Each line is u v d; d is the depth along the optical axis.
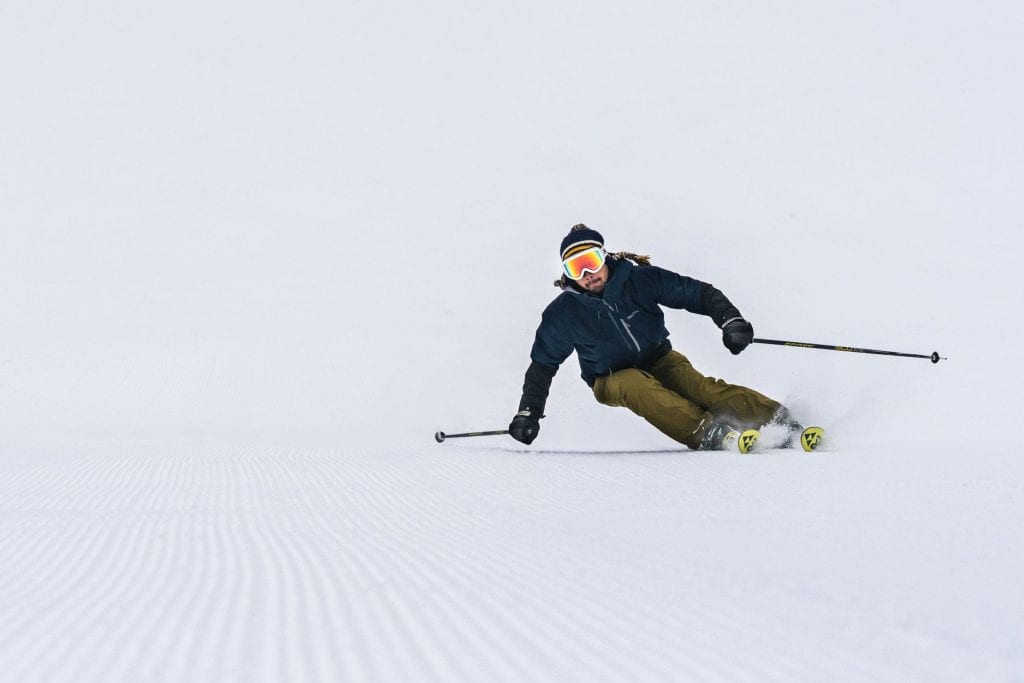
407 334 15.09
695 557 2.43
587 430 8.45
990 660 1.56
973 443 5.16
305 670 1.71
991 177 24.67
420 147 39.84
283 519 3.57
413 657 1.76
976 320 11.31
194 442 8.07
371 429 9.66
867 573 2.15
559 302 6.29
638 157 31.30
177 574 2.61
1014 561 2.21
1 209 35.00
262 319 17.05
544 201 28.94
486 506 3.67
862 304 12.93
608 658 1.70
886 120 30.97
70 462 6.16
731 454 5.35
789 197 24.84
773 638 1.74
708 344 11.81
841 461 4.47
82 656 1.86
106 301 19.81
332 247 25.98
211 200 34.31
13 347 14.82
